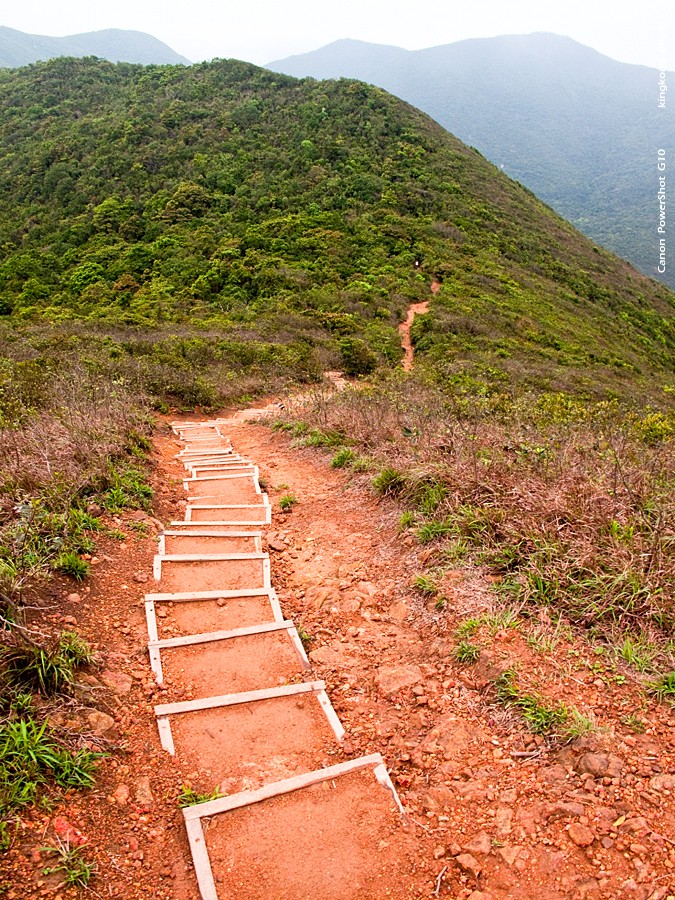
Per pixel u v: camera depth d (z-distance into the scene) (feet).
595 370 78.64
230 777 8.02
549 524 12.76
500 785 7.75
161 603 12.21
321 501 19.15
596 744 7.93
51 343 48.55
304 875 6.61
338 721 9.20
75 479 15.64
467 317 90.38
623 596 10.53
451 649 10.44
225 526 17.15
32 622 9.96
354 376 68.08
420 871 6.72
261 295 92.68
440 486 15.78
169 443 28.94
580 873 6.45
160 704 9.29
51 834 6.52
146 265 98.37
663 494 13.83
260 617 12.21
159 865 6.64
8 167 127.85
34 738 7.44
